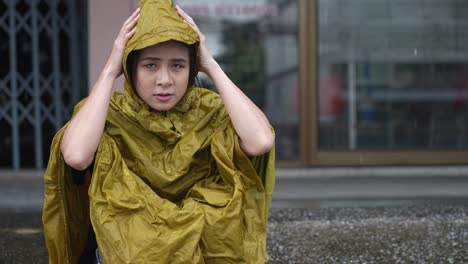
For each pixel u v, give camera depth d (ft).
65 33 21.95
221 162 7.07
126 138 7.22
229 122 7.41
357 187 19.66
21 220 14.99
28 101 21.85
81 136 6.91
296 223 14.52
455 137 23.07
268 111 22.22
